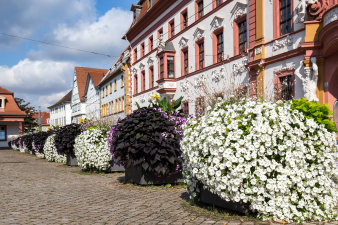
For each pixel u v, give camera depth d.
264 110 4.19
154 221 4.20
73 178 9.09
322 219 4.00
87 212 4.85
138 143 6.73
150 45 27.70
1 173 10.98
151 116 6.96
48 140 16.38
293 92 12.84
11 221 4.39
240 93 10.81
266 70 14.39
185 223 4.04
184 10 21.84
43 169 12.20
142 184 7.25
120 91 37.78
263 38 14.48
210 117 4.51
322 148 4.13
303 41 12.30
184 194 6.14
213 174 4.11
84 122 15.02
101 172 10.09
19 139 30.45
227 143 4.03
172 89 22.89
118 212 4.79
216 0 18.53
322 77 11.70
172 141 6.78
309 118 4.25
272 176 3.95
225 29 17.41
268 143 3.88
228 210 4.53
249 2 15.36
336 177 4.34
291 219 3.95
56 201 5.79
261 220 3.99
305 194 4.02
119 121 7.44
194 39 20.61
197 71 20.00
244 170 3.93
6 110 45.12
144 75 29.67
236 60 16.42
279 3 13.72
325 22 10.71
